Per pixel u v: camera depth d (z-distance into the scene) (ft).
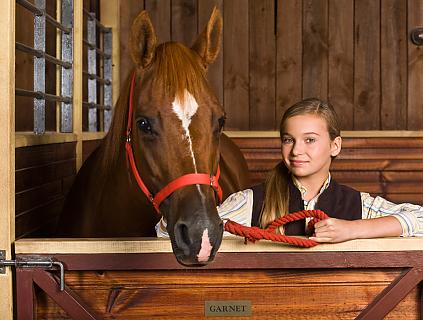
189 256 4.50
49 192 7.26
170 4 12.25
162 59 5.11
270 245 4.90
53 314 5.10
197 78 5.00
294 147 5.45
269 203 5.52
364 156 11.43
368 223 4.89
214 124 4.95
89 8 10.90
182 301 5.02
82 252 4.91
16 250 4.91
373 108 12.44
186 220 4.56
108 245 4.91
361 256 4.90
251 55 12.39
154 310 5.03
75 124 8.42
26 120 11.29
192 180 4.75
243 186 9.77
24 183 6.31
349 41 12.39
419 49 12.38
